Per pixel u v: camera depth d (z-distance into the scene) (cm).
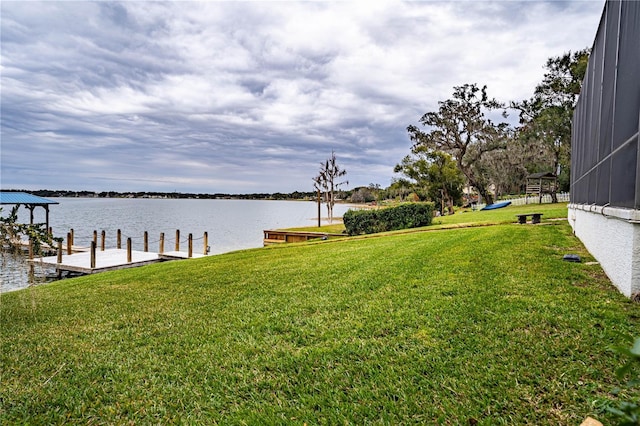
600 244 519
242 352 342
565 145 2639
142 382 304
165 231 3047
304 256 930
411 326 356
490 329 328
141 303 573
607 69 480
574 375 243
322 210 7694
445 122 2856
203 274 785
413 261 665
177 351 360
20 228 515
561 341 291
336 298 481
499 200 4166
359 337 346
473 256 642
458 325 344
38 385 311
